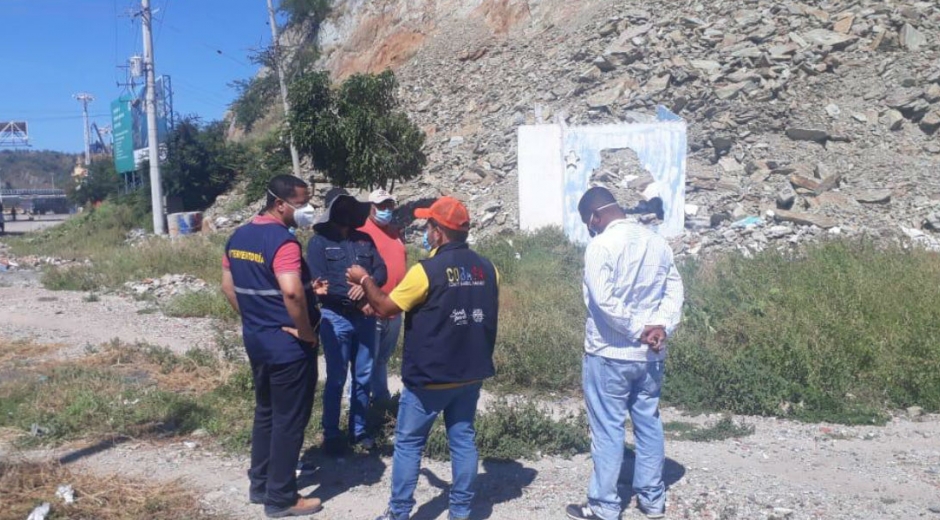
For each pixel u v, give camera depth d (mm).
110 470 5629
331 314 5863
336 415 5922
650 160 14078
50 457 5816
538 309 9992
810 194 14844
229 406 6996
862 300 8953
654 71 19531
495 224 16703
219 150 29297
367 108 18750
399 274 6289
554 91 21359
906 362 7715
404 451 4766
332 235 5965
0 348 9438
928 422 7105
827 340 8102
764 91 17734
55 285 14875
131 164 33344
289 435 4965
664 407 7441
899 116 16484
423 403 4691
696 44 19891
